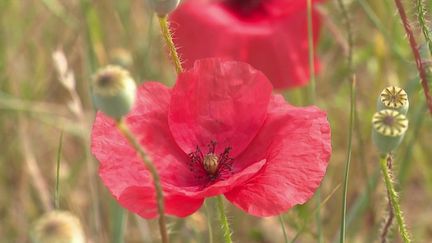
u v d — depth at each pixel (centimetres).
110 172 47
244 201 47
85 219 67
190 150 50
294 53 60
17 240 68
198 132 50
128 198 46
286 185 47
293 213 60
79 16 69
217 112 50
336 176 68
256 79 50
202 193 46
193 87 49
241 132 50
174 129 49
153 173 44
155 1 48
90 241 62
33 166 64
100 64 68
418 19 51
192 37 60
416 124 60
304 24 61
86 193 69
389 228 51
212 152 50
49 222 39
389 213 50
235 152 50
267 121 49
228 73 50
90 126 69
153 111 49
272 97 50
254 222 67
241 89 50
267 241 65
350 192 68
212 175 50
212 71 50
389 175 48
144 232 63
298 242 65
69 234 39
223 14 61
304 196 47
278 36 60
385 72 69
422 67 50
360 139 61
